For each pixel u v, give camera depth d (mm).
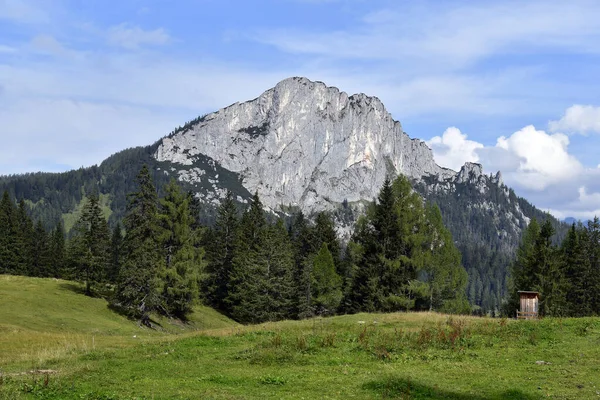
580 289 67625
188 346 28219
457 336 27125
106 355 25703
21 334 40000
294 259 87125
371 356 23984
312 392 17609
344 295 75875
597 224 73500
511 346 26047
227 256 89938
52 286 73625
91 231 74125
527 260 64125
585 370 20797
